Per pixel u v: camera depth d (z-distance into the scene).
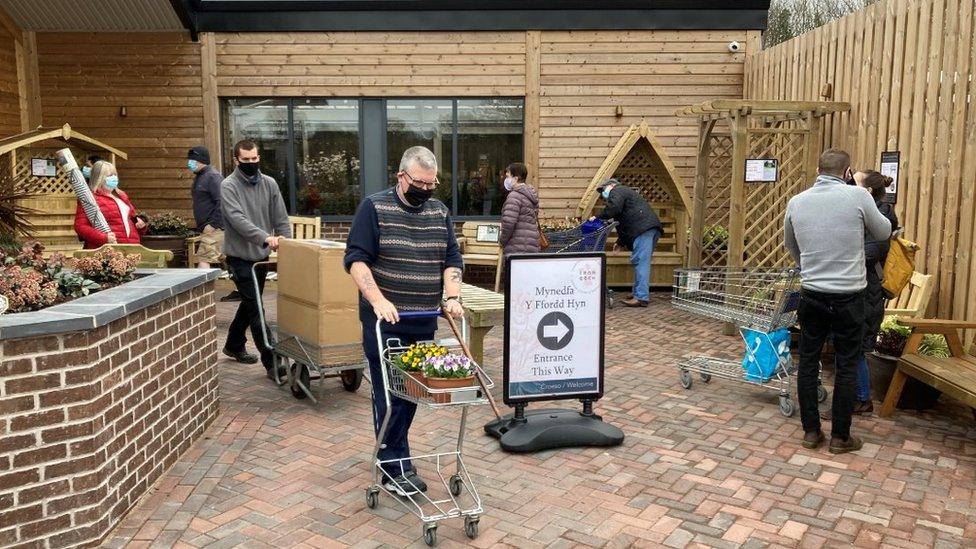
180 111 11.78
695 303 6.52
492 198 12.13
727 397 6.25
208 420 5.39
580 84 11.76
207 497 4.22
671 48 11.70
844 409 4.93
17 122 11.52
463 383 3.72
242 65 11.72
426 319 4.20
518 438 4.99
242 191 6.45
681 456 4.95
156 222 11.21
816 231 4.91
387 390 3.85
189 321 4.98
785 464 4.82
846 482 4.53
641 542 3.79
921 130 6.98
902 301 6.93
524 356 5.13
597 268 5.25
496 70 11.73
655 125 11.79
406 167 3.98
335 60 11.71
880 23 7.70
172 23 11.44
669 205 11.89
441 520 4.01
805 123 9.16
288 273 5.95
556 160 11.88
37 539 3.49
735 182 8.53
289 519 3.98
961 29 6.37
